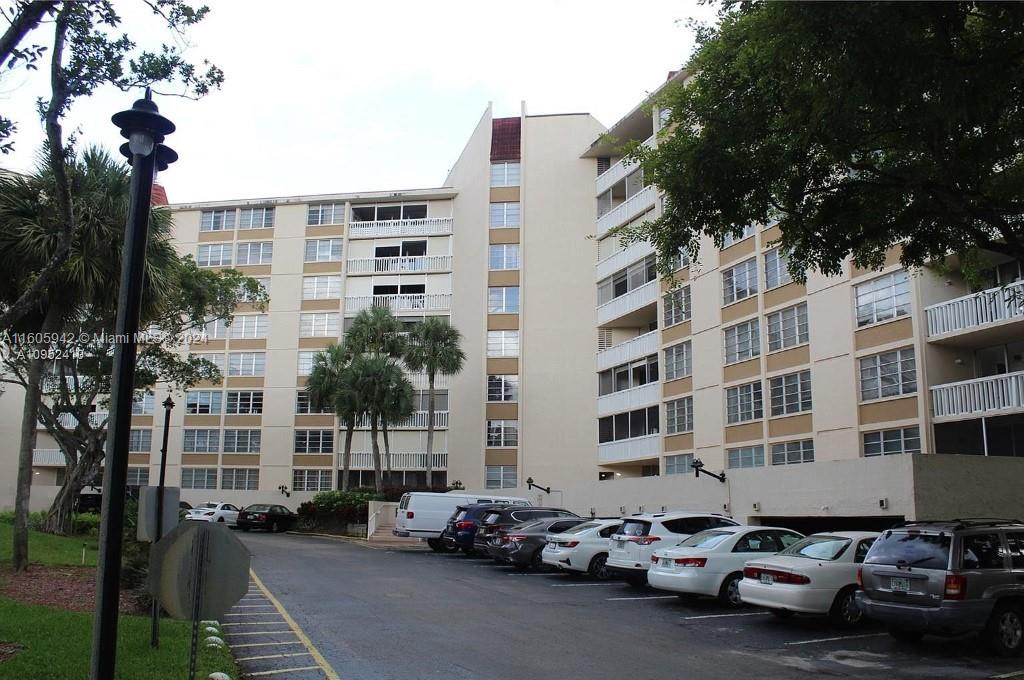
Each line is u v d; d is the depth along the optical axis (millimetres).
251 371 51219
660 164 11180
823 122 9508
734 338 28703
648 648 10719
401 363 46125
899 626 10516
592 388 42281
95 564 17062
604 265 38469
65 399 26812
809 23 8312
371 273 50719
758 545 14641
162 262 17906
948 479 17266
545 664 9609
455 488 41031
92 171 15961
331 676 8883
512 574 20297
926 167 10703
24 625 9648
